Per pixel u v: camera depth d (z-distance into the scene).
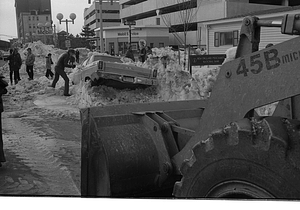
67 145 6.25
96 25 32.69
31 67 18.36
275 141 1.84
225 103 2.36
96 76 10.07
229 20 22.03
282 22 2.27
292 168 1.81
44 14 22.38
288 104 2.88
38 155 5.64
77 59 24.36
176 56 17.53
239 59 2.25
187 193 2.31
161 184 3.05
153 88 10.57
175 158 2.97
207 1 36.12
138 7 50.09
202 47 32.19
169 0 44.03
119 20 49.16
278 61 2.04
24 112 9.81
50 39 34.50
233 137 2.03
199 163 2.24
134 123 3.26
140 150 3.04
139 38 46.34
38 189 4.12
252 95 2.18
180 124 3.64
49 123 8.31
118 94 10.38
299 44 1.95
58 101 11.56
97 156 2.96
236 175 2.03
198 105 4.02
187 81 10.44
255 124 2.00
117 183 2.92
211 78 9.41
